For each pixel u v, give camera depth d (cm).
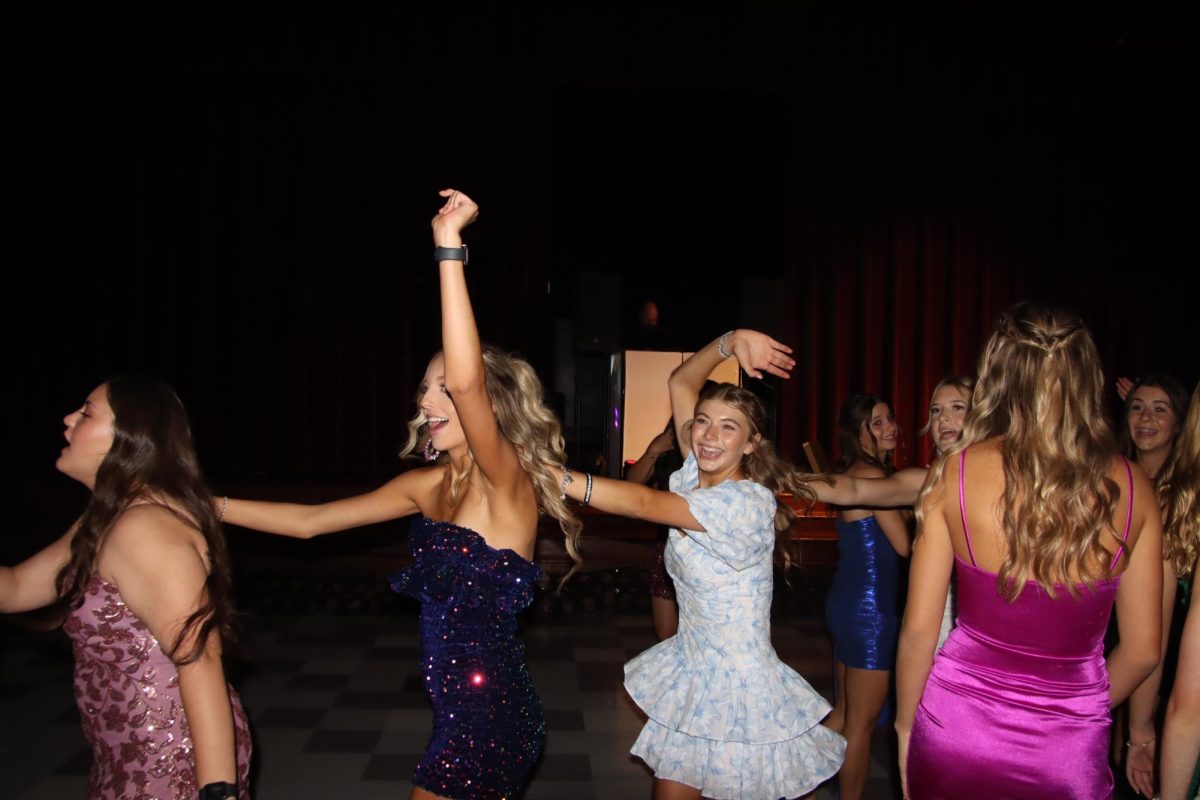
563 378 929
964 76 895
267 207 917
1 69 867
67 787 329
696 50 862
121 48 841
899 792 324
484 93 930
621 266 954
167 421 170
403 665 490
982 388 172
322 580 643
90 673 159
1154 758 220
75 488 729
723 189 962
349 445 934
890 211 980
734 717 213
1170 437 296
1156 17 828
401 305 927
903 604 295
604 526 688
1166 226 984
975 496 167
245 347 916
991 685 165
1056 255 988
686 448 250
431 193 930
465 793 183
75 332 908
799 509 731
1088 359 163
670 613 388
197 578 156
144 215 910
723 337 247
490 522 197
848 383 986
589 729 397
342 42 845
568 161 947
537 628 570
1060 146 982
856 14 875
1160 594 165
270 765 354
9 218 898
